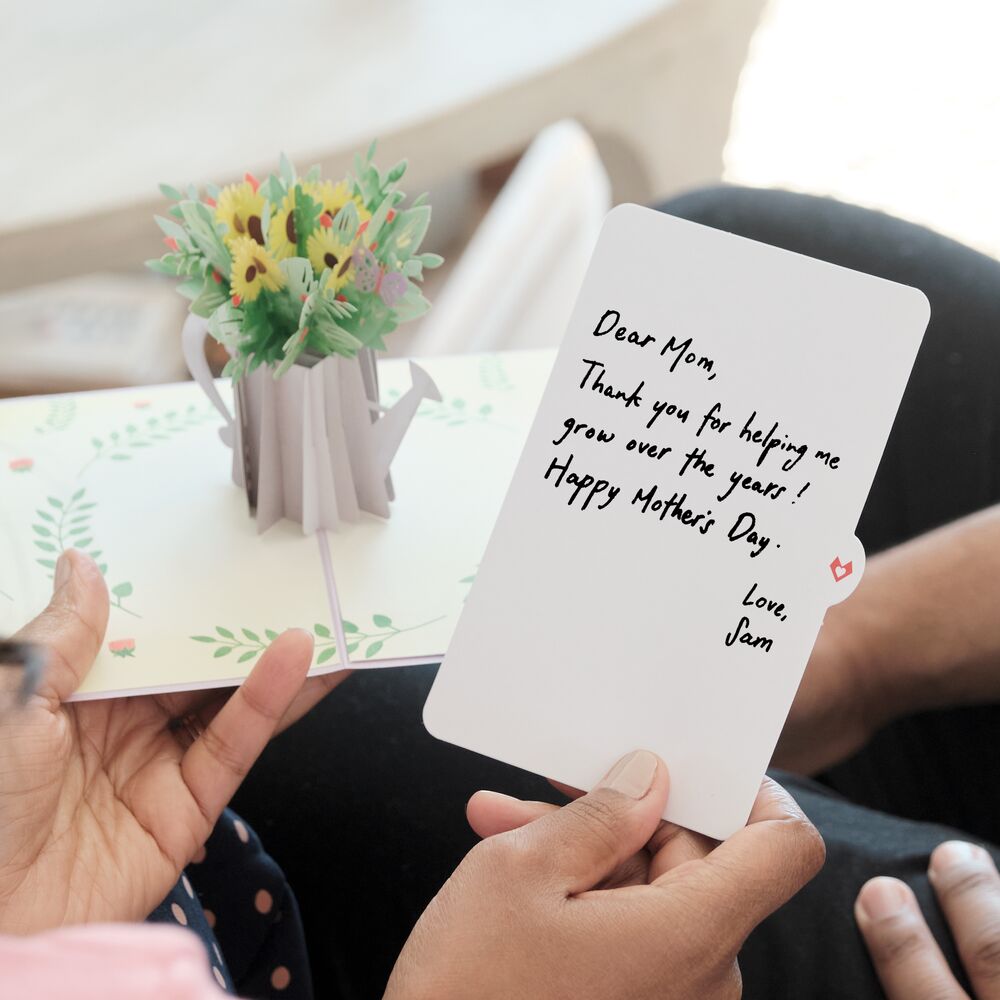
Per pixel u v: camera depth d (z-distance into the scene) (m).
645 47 1.13
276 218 0.57
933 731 0.79
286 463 0.61
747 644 0.47
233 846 0.62
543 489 0.48
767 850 0.45
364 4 1.17
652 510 0.47
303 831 0.70
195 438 0.70
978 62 2.08
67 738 0.49
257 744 0.54
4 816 0.46
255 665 0.53
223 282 0.57
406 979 0.43
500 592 0.48
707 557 0.47
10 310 1.60
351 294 0.58
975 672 0.75
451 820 0.69
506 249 1.42
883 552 0.79
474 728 0.49
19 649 0.47
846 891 0.63
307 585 0.59
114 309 1.63
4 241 0.88
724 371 0.46
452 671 0.49
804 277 0.46
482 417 0.71
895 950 0.59
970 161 1.87
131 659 0.54
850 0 2.26
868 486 0.46
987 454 0.77
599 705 0.48
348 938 0.69
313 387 0.57
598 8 1.14
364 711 0.73
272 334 0.58
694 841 0.49
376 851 0.69
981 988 0.59
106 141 0.98
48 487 0.65
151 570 0.59
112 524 0.62
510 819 0.52
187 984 0.27
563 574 0.48
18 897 0.47
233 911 0.63
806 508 0.46
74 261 0.93
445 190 1.81
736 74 1.33
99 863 0.50
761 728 0.47
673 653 0.47
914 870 0.64
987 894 0.61
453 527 0.62
